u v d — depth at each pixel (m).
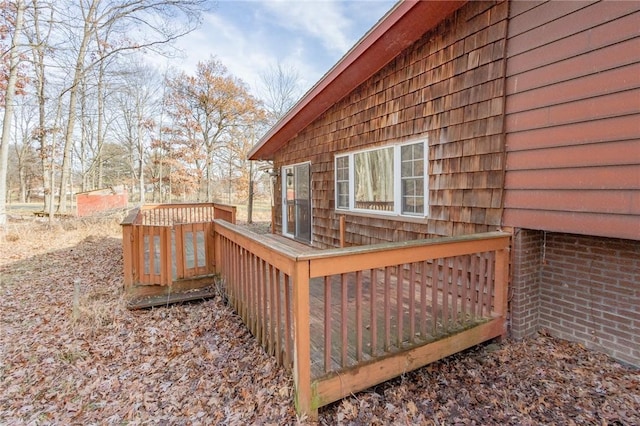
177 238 4.29
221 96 22.14
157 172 24.20
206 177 23.84
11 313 3.89
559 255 3.25
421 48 4.12
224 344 3.12
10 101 10.31
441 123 3.85
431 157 4.01
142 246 4.12
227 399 2.36
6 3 10.59
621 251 2.86
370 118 5.12
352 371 2.25
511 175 3.10
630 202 2.29
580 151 2.56
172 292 4.21
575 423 2.12
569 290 3.19
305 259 2.03
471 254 2.92
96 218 11.44
